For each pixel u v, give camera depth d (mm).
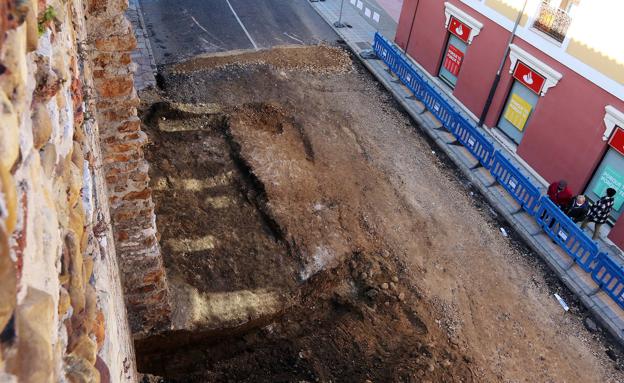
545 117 12367
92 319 2043
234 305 8641
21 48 1175
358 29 20812
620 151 10430
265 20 20578
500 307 9523
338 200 11273
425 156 13625
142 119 12938
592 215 10727
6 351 981
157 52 17016
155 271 7070
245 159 11797
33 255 1210
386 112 15344
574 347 9039
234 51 17578
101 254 3109
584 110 11172
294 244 9922
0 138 984
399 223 11039
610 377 8625
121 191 6238
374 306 9062
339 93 15922
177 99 14109
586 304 9781
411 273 9812
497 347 8719
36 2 1578
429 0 16516
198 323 8211
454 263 10312
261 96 14812
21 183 1170
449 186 12617
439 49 16391
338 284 9555
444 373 7914
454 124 13891
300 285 9273
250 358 7965
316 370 7676
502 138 14094
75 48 3492
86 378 1564
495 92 14039
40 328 1122
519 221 11500
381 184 12148
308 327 8672
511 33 13008
